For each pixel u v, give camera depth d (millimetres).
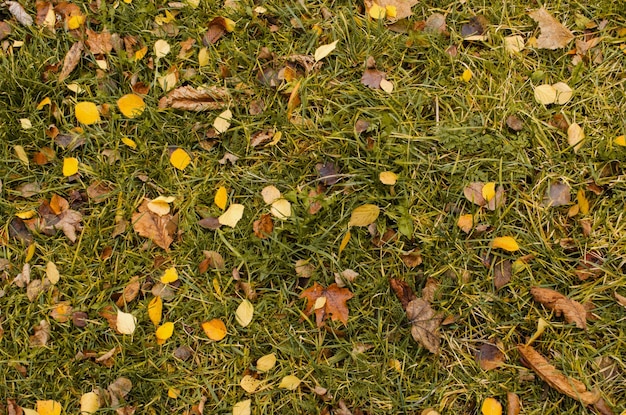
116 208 1959
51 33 2182
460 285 1795
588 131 1932
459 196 1876
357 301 1814
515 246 1790
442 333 1774
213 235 1916
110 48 2156
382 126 1960
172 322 1840
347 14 2127
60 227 1943
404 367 1756
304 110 2014
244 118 2033
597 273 1785
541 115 1958
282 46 2109
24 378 1803
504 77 2012
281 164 1969
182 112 2061
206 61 2115
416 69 2070
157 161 2008
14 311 1860
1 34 2189
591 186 1870
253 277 1870
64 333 1833
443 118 1984
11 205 1970
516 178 1896
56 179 2014
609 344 1723
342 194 1920
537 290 1768
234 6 2178
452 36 2076
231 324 1829
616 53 2018
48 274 1886
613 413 1648
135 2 2211
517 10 2102
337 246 1867
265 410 1754
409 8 2111
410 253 1826
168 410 1771
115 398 1762
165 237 1906
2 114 2064
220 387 1786
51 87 2094
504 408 1699
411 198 1888
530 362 1692
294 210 1893
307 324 1816
